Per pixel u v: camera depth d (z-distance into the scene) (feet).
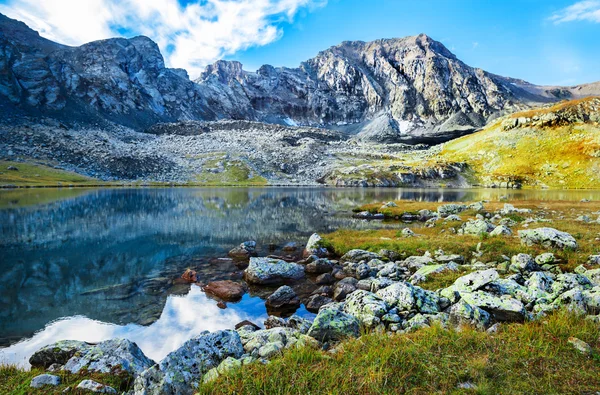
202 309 55.83
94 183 452.76
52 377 27.78
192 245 107.14
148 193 340.18
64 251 98.12
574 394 20.86
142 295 62.90
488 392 21.01
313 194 363.76
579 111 643.86
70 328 48.78
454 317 36.29
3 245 105.29
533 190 448.24
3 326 49.49
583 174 498.28
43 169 468.75
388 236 109.40
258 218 170.40
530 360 24.94
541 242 72.84
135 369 30.60
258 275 69.51
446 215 166.61
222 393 22.52
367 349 27.94
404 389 22.06
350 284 63.82
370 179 585.63
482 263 66.23
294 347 29.78
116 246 105.19
